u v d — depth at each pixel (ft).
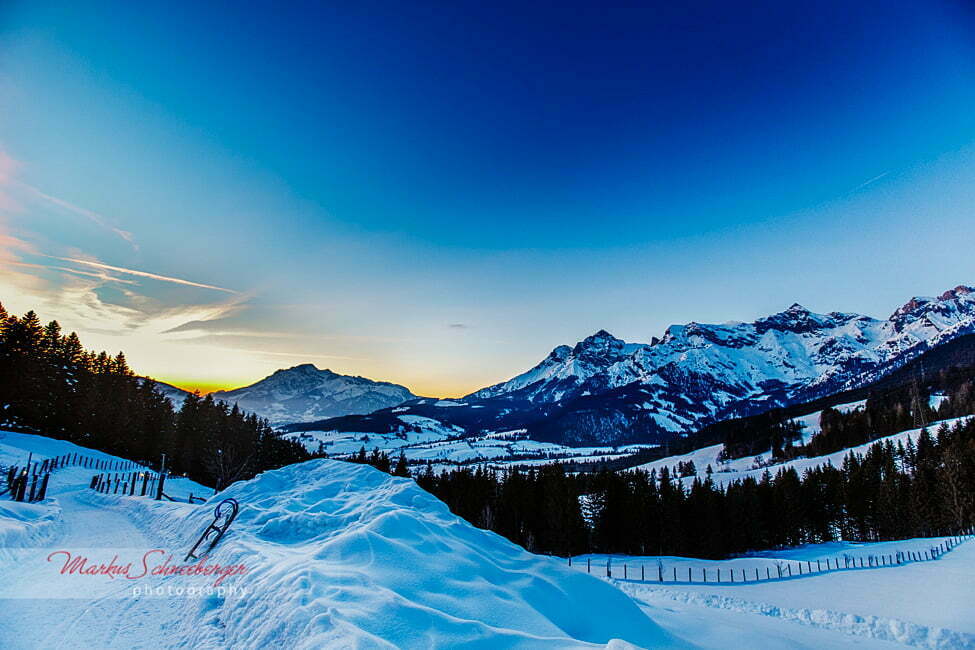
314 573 24.26
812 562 156.56
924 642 65.82
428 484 219.61
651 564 161.68
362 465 55.36
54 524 53.16
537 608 29.60
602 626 31.83
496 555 37.11
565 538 194.29
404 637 19.71
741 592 104.17
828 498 237.45
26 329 179.32
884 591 99.86
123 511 68.74
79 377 212.84
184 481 153.69
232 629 22.68
